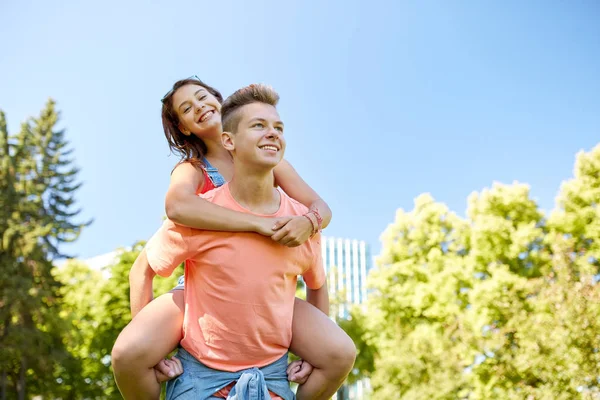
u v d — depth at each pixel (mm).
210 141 2572
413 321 17516
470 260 16422
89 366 18750
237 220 1841
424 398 14031
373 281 18625
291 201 2070
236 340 1858
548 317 11453
